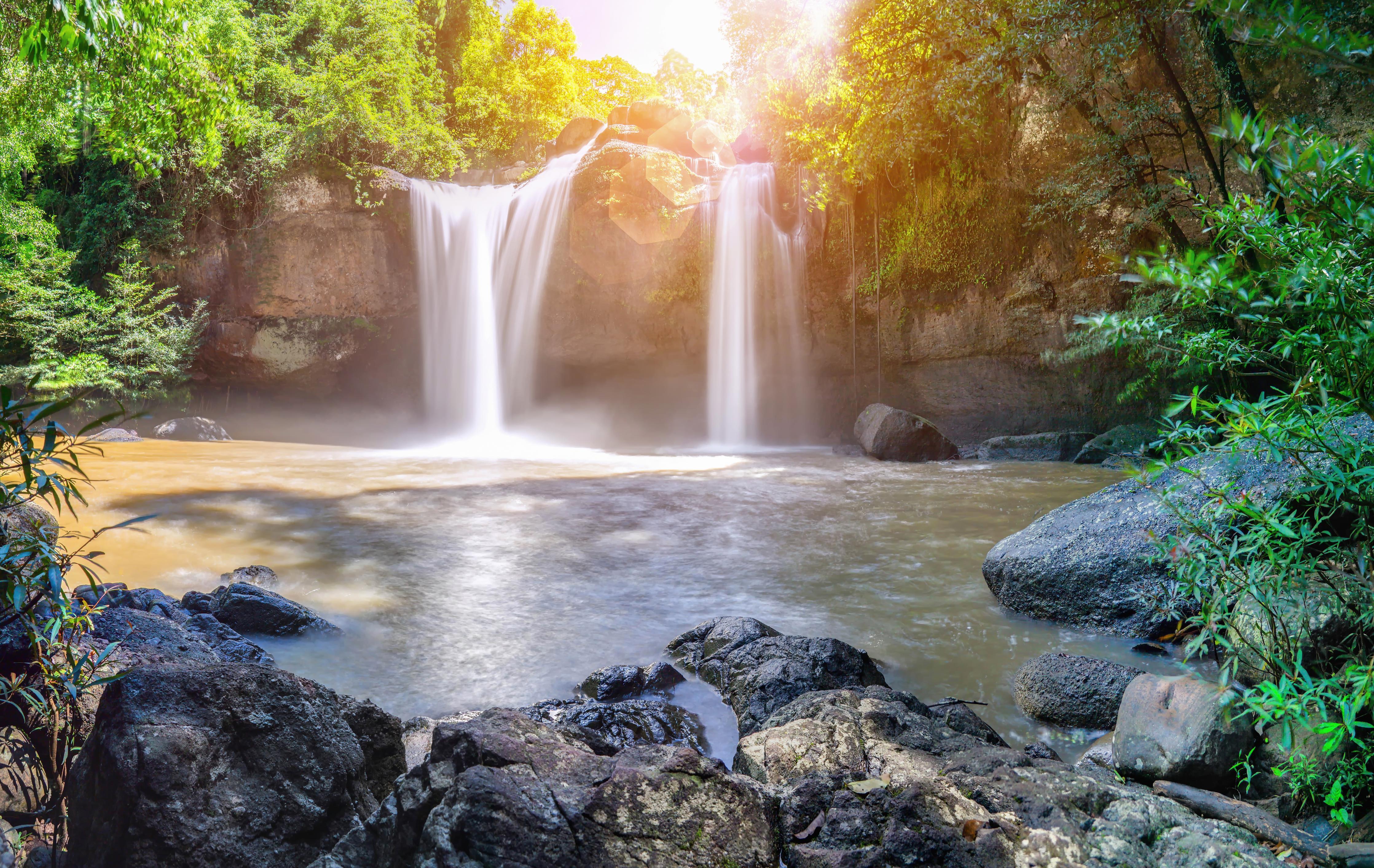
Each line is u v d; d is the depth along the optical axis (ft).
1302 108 33.47
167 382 83.76
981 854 8.37
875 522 35.27
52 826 9.48
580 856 7.91
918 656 19.30
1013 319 67.36
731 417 84.07
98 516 33.14
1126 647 19.72
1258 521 10.66
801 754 11.03
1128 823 9.02
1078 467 55.67
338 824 9.45
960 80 47.60
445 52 130.21
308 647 19.63
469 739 9.02
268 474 48.57
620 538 31.78
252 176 81.25
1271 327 10.21
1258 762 11.53
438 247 85.87
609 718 15.17
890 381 76.59
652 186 80.07
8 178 75.05
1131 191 49.78
